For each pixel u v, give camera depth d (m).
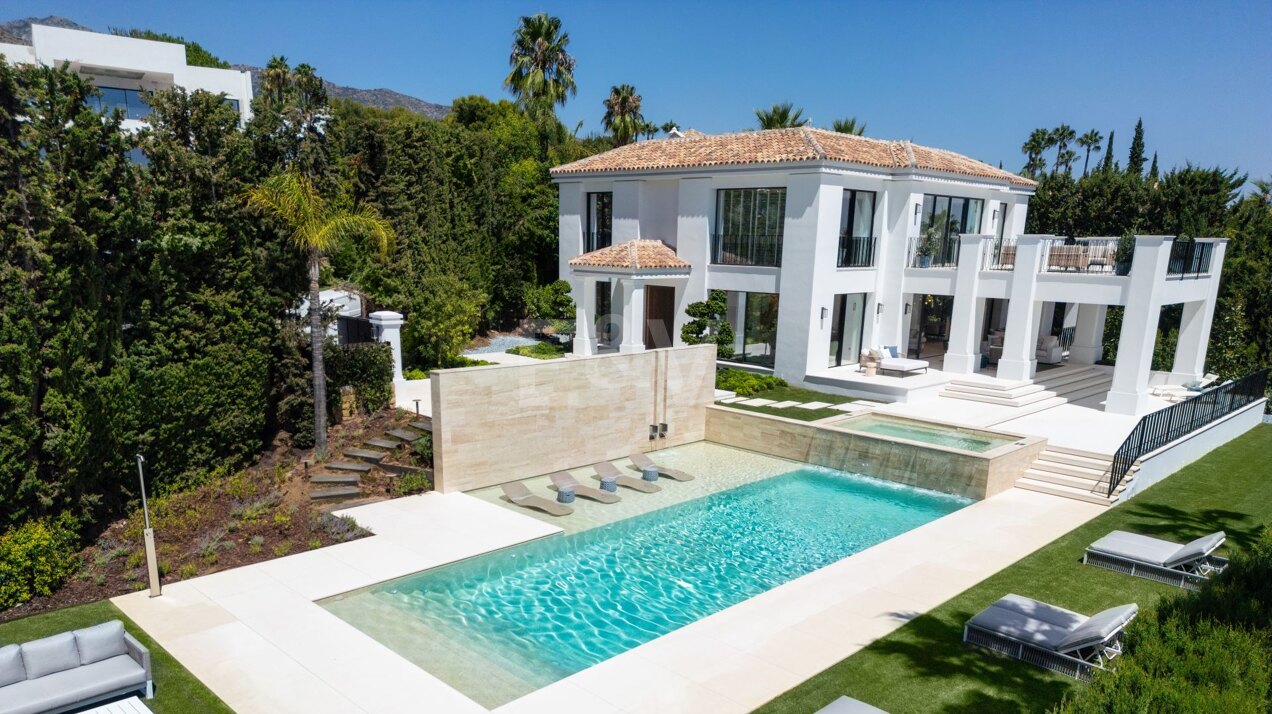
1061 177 41.97
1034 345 25.91
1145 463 17.22
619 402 20.31
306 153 20.80
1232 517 15.38
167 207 15.65
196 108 16.81
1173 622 7.83
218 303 16.75
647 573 13.29
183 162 16.05
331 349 19.48
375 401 20.36
